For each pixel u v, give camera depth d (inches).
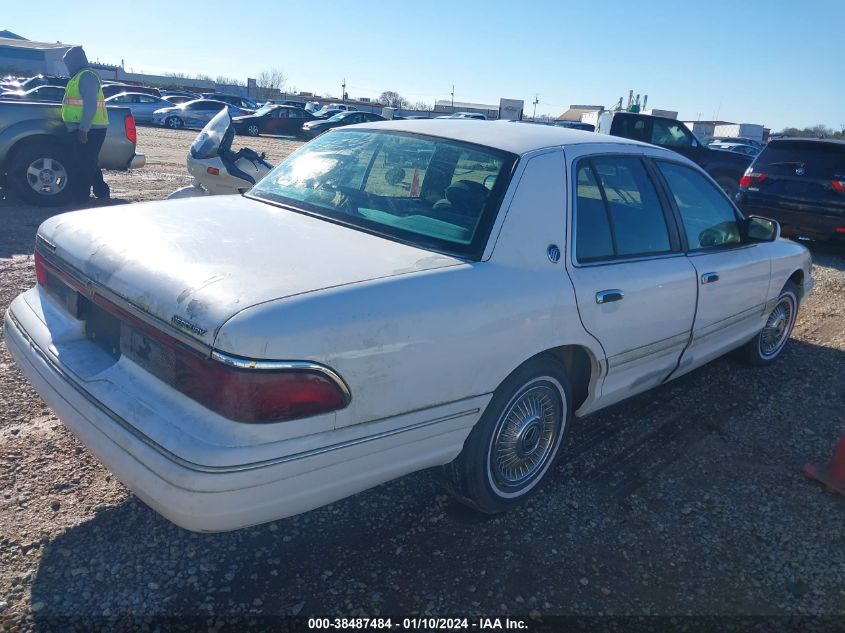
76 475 124.3
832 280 329.4
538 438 125.4
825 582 112.7
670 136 565.6
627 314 131.1
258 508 85.3
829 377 203.6
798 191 378.9
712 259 158.6
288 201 130.9
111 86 1509.6
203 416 84.6
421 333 95.7
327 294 89.7
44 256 117.5
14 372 160.9
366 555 111.4
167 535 111.3
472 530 119.9
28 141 355.9
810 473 143.7
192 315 84.9
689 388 189.6
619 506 130.6
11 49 2148.1
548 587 107.3
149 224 111.3
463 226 112.7
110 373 97.5
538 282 113.5
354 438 91.3
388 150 133.0
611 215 132.9
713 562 116.2
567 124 1189.1
